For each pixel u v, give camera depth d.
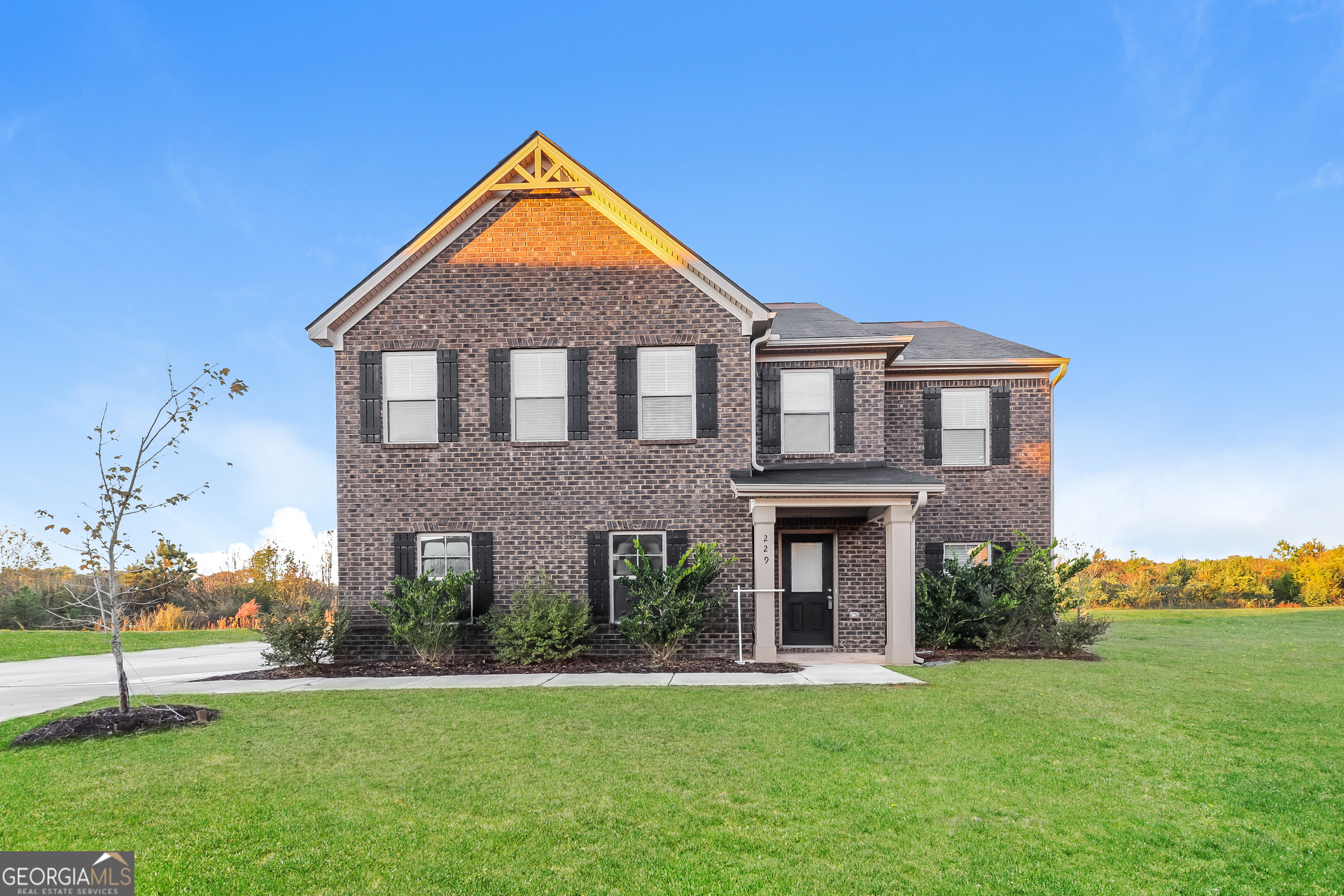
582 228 14.14
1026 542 15.66
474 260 14.12
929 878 4.57
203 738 7.64
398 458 13.91
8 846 4.99
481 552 13.75
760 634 12.89
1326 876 4.66
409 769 6.57
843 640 14.70
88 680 12.09
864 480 13.19
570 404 13.90
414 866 4.69
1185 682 10.59
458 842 5.04
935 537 16.17
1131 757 6.98
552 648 12.88
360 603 13.70
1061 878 4.59
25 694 10.58
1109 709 8.83
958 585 14.78
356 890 4.40
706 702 9.20
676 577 12.74
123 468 8.62
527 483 13.84
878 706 8.97
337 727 8.07
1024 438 16.33
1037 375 16.39
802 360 15.27
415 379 14.11
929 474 16.27
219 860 4.78
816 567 15.05
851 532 14.88
